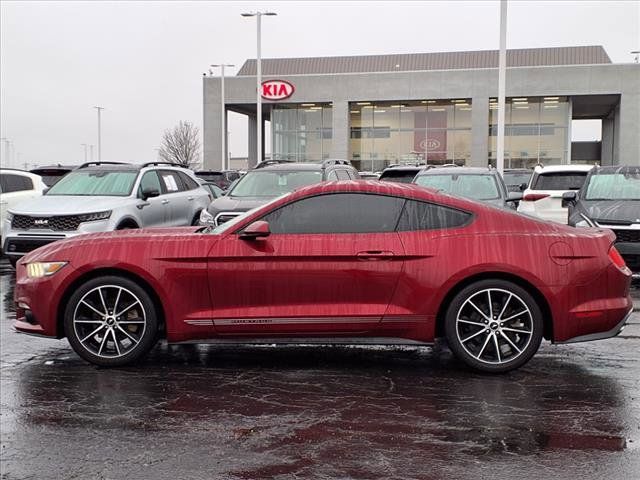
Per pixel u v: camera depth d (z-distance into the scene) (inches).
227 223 244.4
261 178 474.6
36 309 232.1
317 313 223.0
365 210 227.8
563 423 179.8
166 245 228.5
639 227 386.6
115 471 151.8
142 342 230.4
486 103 1569.9
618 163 1536.7
